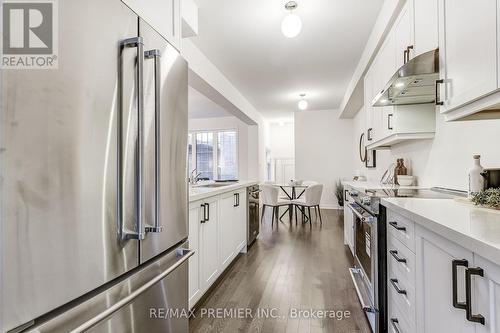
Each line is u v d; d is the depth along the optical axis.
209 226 2.36
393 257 1.46
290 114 7.43
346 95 5.14
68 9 0.78
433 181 2.24
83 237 0.81
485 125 1.58
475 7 1.10
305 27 2.77
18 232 0.63
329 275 2.71
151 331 1.14
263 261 3.13
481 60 1.06
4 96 0.62
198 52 3.23
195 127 7.81
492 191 1.24
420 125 2.21
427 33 1.70
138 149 0.99
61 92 0.75
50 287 0.70
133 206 1.00
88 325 0.78
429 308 1.01
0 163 0.60
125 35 1.01
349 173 6.65
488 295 0.67
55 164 0.73
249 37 2.96
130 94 1.00
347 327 1.84
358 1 2.35
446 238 0.86
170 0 1.45
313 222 5.27
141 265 1.10
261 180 7.57
